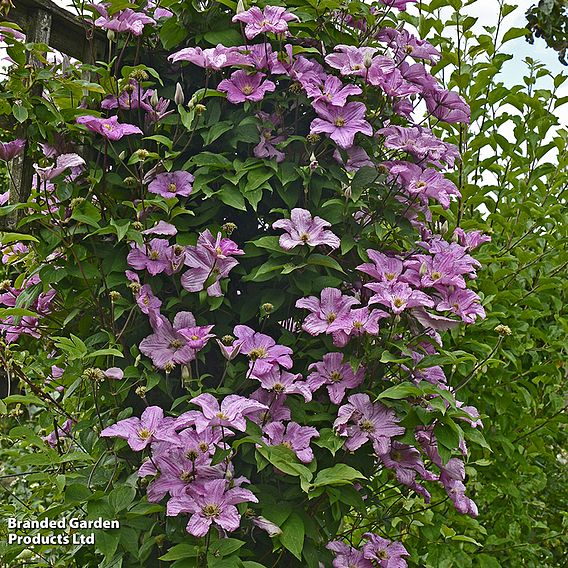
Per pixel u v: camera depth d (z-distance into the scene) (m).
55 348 2.40
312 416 2.17
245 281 2.29
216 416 1.94
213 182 2.29
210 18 2.33
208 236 2.18
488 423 2.86
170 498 2.08
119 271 2.23
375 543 2.25
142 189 2.24
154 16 2.40
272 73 2.24
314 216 2.28
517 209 2.98
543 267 3.01
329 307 2.19
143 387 2.13
